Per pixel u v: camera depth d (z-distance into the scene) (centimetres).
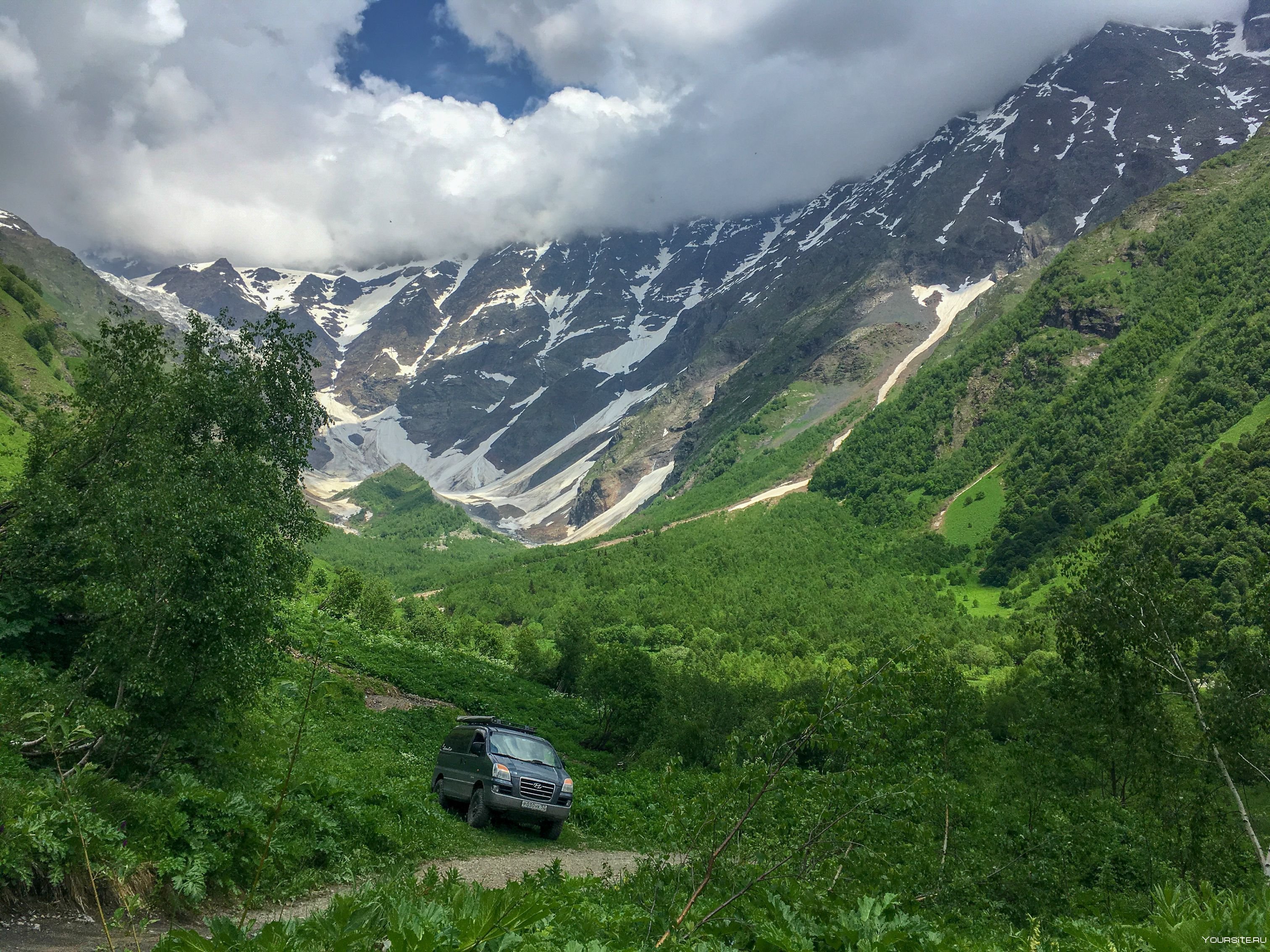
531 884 745
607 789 3484
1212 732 2100
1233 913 745
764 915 682
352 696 3706
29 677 1346
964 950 877
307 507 2588
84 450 2055
